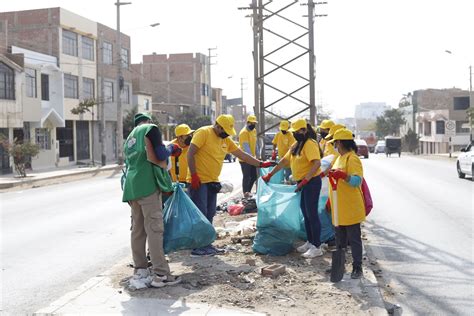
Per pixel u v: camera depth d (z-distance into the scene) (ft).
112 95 155.84
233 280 21.56
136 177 20.49
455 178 79.82
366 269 23.66
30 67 107.76
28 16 127.13
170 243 23.40
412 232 35.40
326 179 27.86
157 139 20.38
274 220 25.34
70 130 134.21
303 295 19.92
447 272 25.35
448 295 21.86
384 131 337.72
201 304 18.61
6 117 97.66
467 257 28.27
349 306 18.78
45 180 87.35
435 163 130.52
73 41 133.18
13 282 23.17
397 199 53.36
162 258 20.80
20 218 42.50
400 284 23.48
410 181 74.79
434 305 20.63
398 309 20.21
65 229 36.88
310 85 43.45
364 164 125.18
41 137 117.19
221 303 18.80
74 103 132.67
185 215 23.41
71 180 87.30
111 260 27.30
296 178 25.79
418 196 55.98
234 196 50.42
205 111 255.29
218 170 26.86
